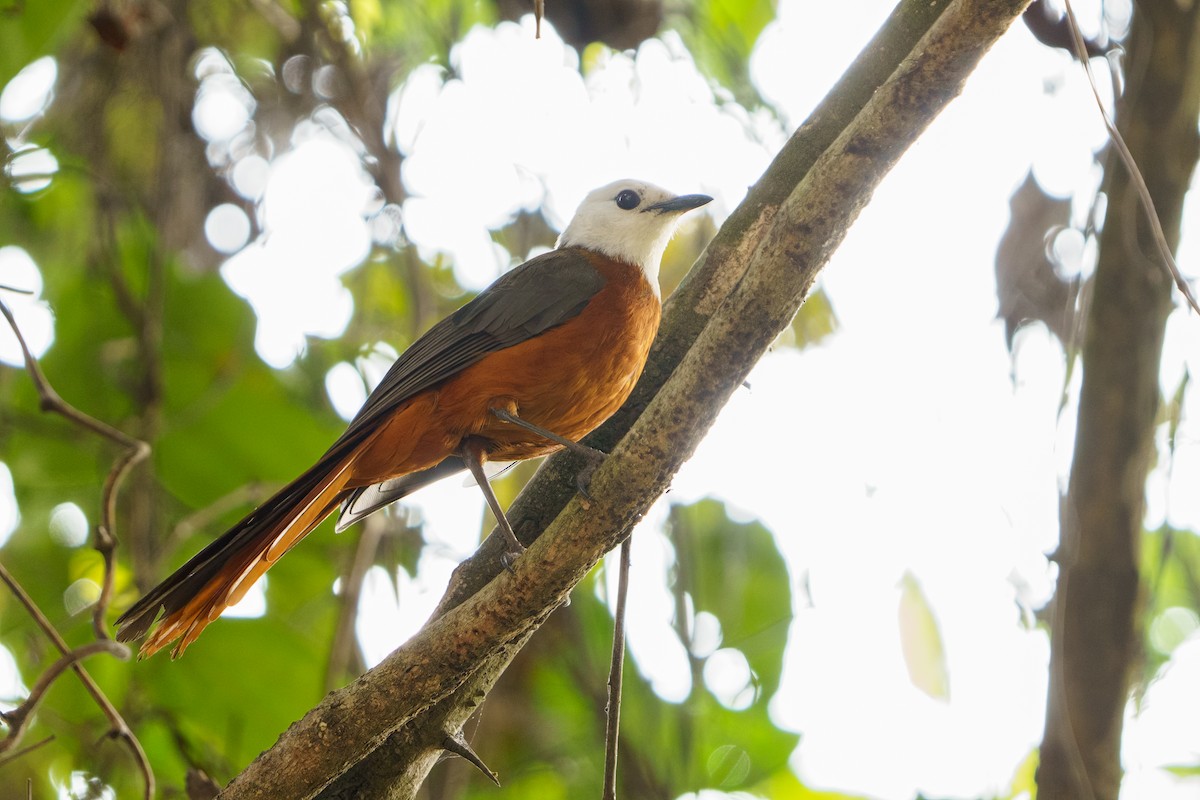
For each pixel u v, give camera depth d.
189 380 10.85
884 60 7.88
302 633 10.57
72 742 10.38
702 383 6.40
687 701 11.22
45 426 10.70
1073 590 8.23
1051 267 10.00
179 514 11.21
